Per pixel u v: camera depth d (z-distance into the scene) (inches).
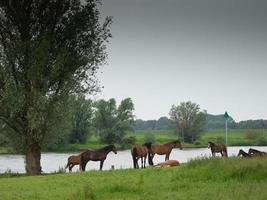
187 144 6678.2
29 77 1870.1
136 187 860.0
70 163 2075.5
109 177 1163.3
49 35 1887.3
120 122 6190.9
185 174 983.0
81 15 1939.0
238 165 938.1
